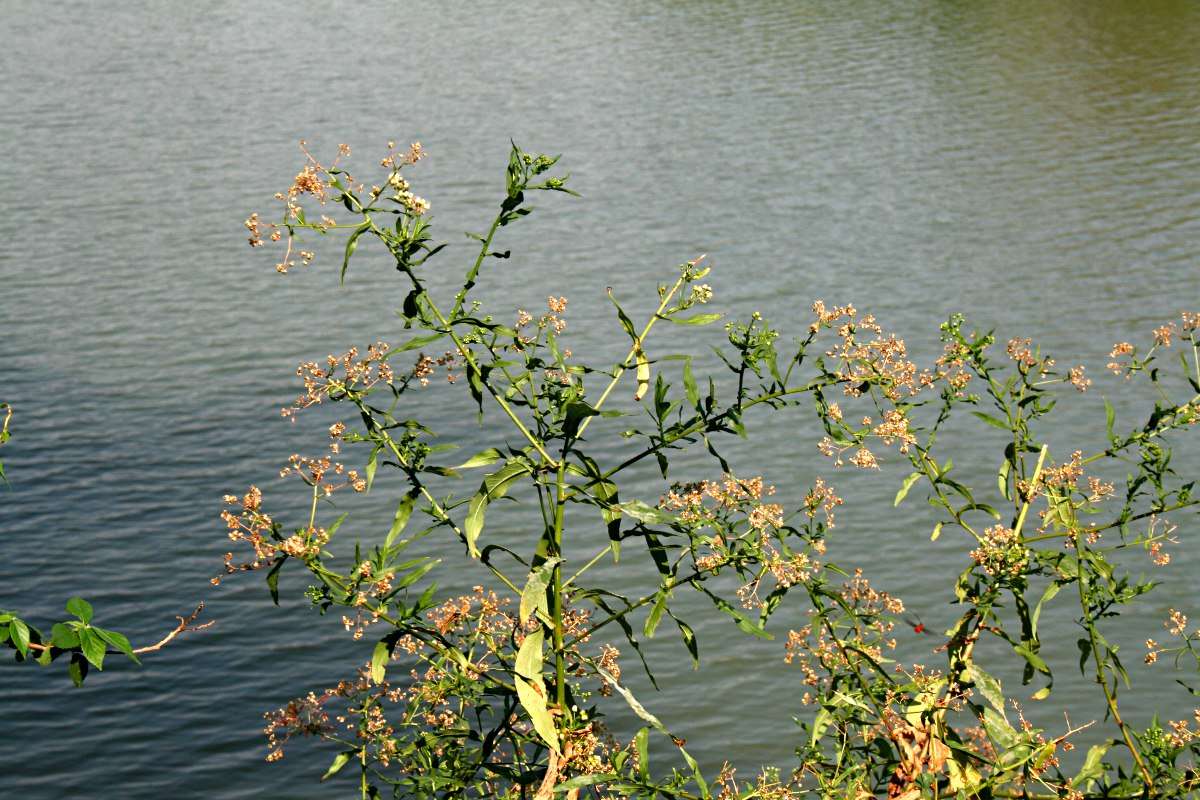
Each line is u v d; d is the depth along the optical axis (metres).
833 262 38.72
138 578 23.48
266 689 20.38
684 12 79.25
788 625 21.03
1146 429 5.70
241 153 52.50
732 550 5.14
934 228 41.50
